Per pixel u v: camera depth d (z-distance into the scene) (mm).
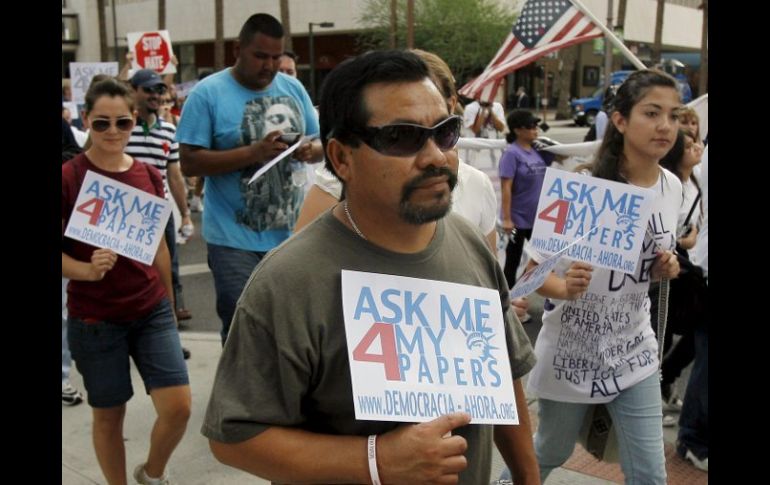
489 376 1765
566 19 6305
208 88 4172
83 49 54281
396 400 1634
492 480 3623
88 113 3240
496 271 1983
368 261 1713
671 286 3902
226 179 4184
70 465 4090
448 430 1590
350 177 1722
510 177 6543
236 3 47969
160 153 6227
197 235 11273
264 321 1640
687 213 4023
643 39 49344
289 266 1660
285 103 4332
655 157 2857
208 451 4215
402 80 1646
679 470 4000
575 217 2836
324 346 1646
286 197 4246
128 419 4625
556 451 3029
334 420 1689
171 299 3449
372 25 42500
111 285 3234
